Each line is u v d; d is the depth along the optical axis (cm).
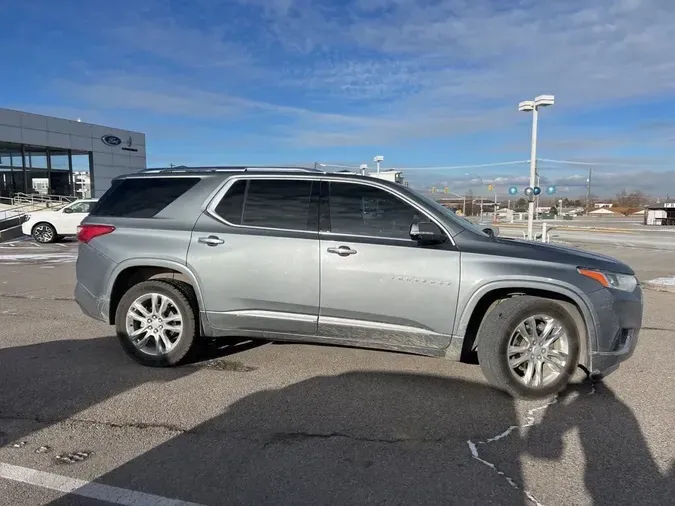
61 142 3325
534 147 2288
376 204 459
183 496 288
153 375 477
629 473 314
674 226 5119
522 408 408
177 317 492
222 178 495
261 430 368
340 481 304
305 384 455
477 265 426
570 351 424
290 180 480
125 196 519
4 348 559
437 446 347
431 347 443
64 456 331
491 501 286
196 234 479
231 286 470
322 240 454
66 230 1975
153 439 354
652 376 482
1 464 321
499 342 423
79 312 740
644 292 951
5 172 3222
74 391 437
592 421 386
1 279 1062
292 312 463
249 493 292
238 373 482
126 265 491
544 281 415
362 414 395
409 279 435
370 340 455
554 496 290
